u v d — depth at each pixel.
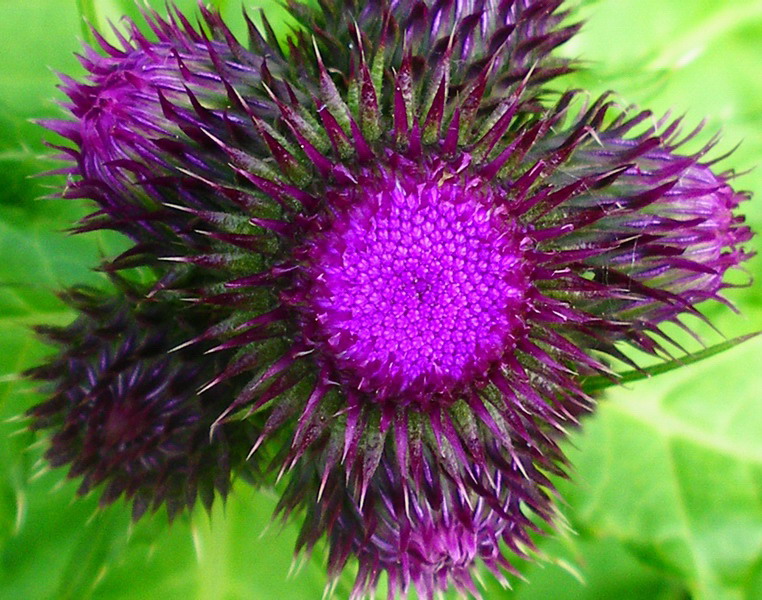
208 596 0.08
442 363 0.06
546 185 0.06
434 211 0.06
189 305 0.07
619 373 0.07
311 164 0.06
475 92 0.06
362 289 0.06
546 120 0.06
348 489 0.07
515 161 0.06
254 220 0.06
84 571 0.08
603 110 0.07
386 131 0.06
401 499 0.06
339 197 0.06
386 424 0.06
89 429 0.07
